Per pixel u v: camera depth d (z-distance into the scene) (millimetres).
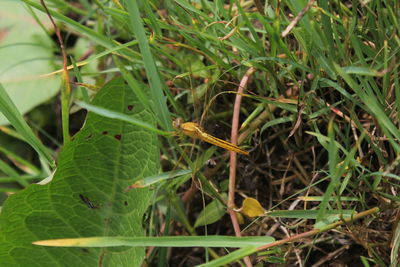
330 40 394
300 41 404
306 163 460
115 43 456
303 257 438
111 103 391
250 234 453
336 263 433
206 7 452
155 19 427
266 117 453
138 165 406
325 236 435
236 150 408
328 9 413
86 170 397
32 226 398
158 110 375
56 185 392
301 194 454
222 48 431
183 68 460
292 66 426
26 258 405
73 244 354
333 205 406
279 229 448
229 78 463
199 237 360
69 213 401
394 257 394
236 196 467
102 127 390
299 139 447
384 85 397
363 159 421
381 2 430
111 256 409
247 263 399
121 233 409
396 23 387
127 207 409
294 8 404
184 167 467
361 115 445
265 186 467
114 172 402
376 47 417
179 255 470
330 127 339
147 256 454
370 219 405
